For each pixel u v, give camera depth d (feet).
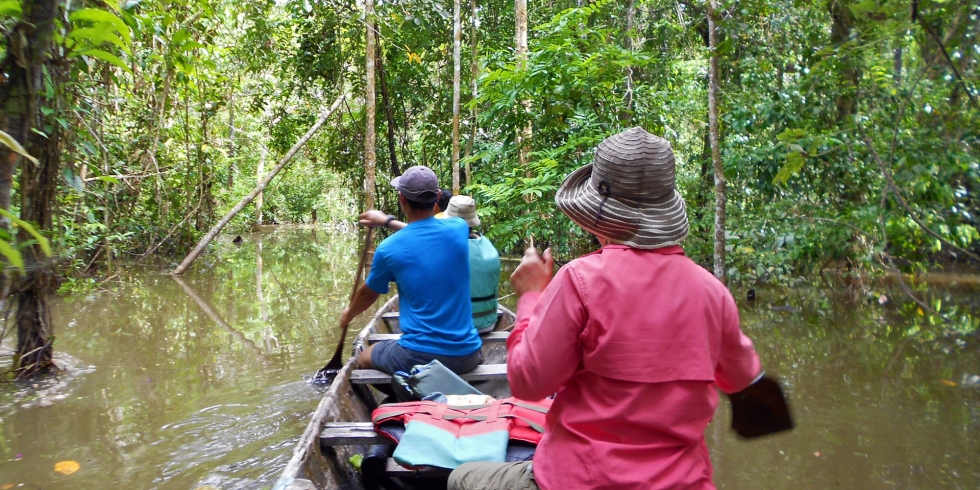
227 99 47.85
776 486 10.59
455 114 31.89
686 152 37.19
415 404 9.27
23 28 10.25
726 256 27.07
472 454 8.01
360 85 44.68
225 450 12.09
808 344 19.35
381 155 50.98
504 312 17.07
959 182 18.72
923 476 10.87
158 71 32.19
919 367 17.01
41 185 14.89
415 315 11.77
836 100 23.98
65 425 13.25
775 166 24.48
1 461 11.54
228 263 41.37
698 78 34.35
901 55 19.33
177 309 25.29
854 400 14.56
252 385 15.75
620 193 5.45
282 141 49.75
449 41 42.19
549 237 25.03
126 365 17.48
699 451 5.52
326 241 61.52
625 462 5.19
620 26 34.45
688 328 5.26
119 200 36.81
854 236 23.90
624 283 5.27
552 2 39.17
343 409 10.85
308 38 44.04
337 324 22.47
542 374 5.32
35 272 15.28
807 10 24.17
